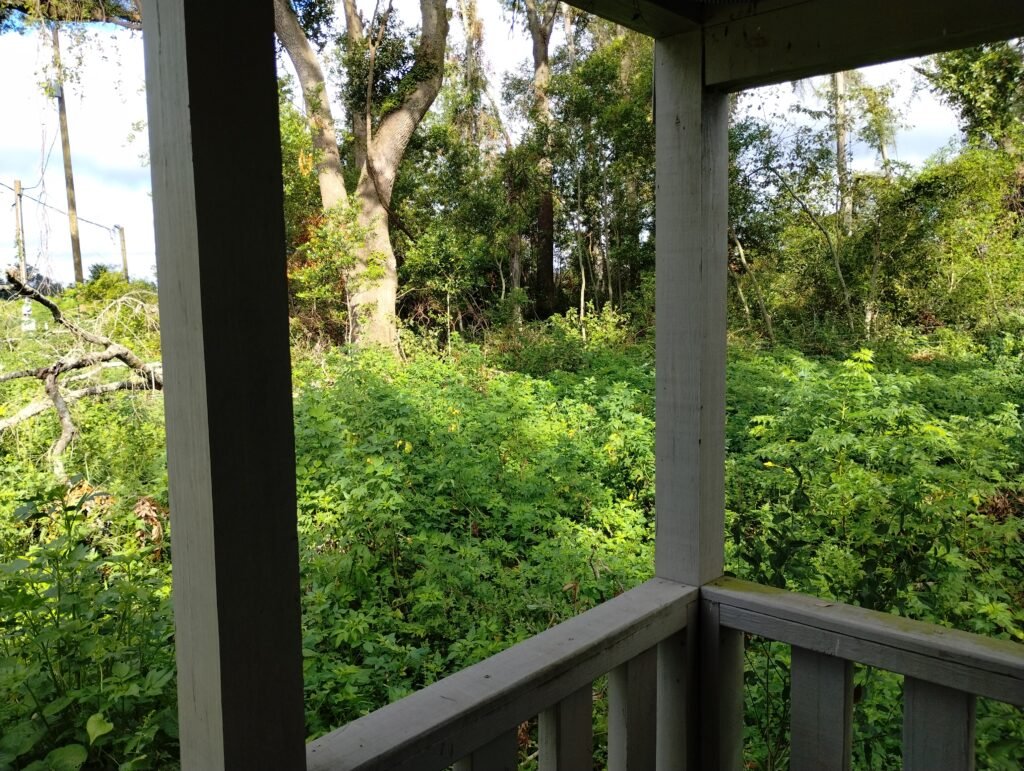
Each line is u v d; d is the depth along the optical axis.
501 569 4.00
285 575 0.86
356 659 3.32
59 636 2.19
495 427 6.26
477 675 1.17
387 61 13.85
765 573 2.26
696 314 1.57
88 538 3.97
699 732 1.63
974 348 11.84
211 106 0.77
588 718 1.31
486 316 16.05
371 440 5.38
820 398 6.10
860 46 1.35
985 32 1.25
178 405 0.82
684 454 1.60
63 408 5.79
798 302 15.03
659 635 1.48
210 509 0.80
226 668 0.81
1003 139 13.26
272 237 0.83
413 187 16.95
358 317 12.34
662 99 1.60
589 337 14.06
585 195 17.20
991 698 1.24
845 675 1.43
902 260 14.10
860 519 3.80
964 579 3.36
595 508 5.25
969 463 5.07
